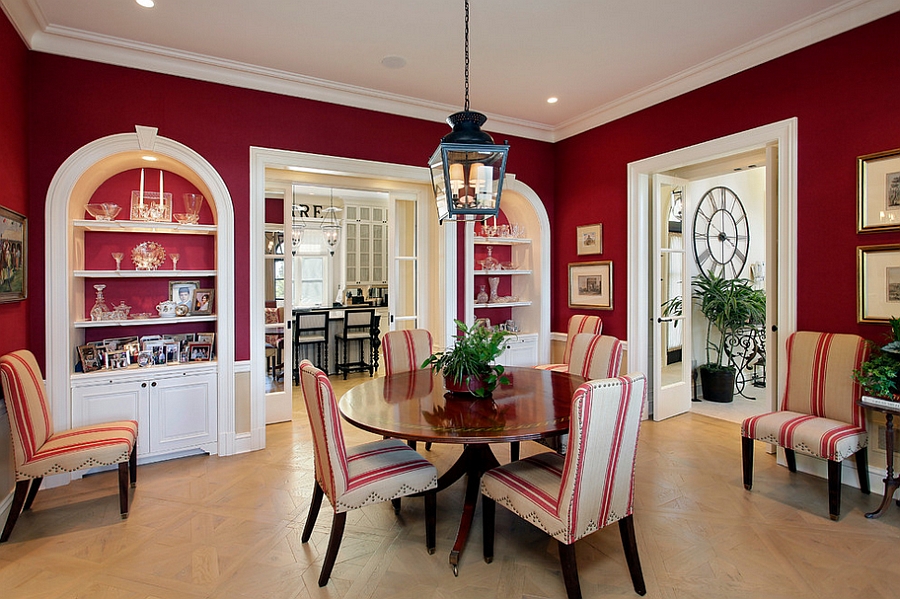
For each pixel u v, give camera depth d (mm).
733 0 2865
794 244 3314
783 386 3375
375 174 4320
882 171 2893
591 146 4902
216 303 3768
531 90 4207
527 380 3105
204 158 3611
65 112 3213
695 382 5586
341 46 3391
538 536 2541
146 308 3881
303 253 8680
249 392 3807
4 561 2295
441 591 2074
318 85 3979
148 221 3592
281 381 4664
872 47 2924
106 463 2664
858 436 2750
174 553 2361
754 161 4238
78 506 2855
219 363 3670
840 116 3072
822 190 3170
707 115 3852
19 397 2496
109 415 3330
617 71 3840
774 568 2215
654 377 4582
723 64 3662
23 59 3027
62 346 3191
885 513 2715
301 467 3457
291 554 2355
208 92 3641
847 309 3066
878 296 2922
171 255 3900
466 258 4930
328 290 8992
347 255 9078
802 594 2031
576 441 1857
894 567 2215
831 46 3107
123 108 3369
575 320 4895
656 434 4176
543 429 2125
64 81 3213
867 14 2918
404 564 2277
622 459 2016
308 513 2670
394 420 2268
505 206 5668
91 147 3268
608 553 2359
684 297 4875
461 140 2416
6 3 2676
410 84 4055
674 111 4102
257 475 3311
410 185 5074
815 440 2699
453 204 2436
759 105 3504
